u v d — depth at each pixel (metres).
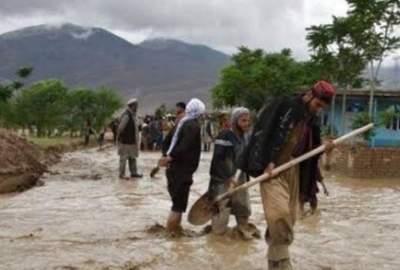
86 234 10.45
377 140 28.30
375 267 8.70
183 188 10.31
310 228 11.34
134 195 15.48
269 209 7.59
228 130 9.90
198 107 10.45
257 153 7.68
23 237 10.09
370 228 11.47
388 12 26.73
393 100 29.81
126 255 8.98
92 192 15.98
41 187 16.98
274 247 7.70
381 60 27.22
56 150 31.11
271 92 42.31
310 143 7.89
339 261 8.95
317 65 29.12
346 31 27.59
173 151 10.30
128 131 19.28
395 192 17.28
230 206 10.18
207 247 9.59
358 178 20.81
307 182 7.94
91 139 47.38
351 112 30.62
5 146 18.59
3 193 15.98
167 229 10.40
